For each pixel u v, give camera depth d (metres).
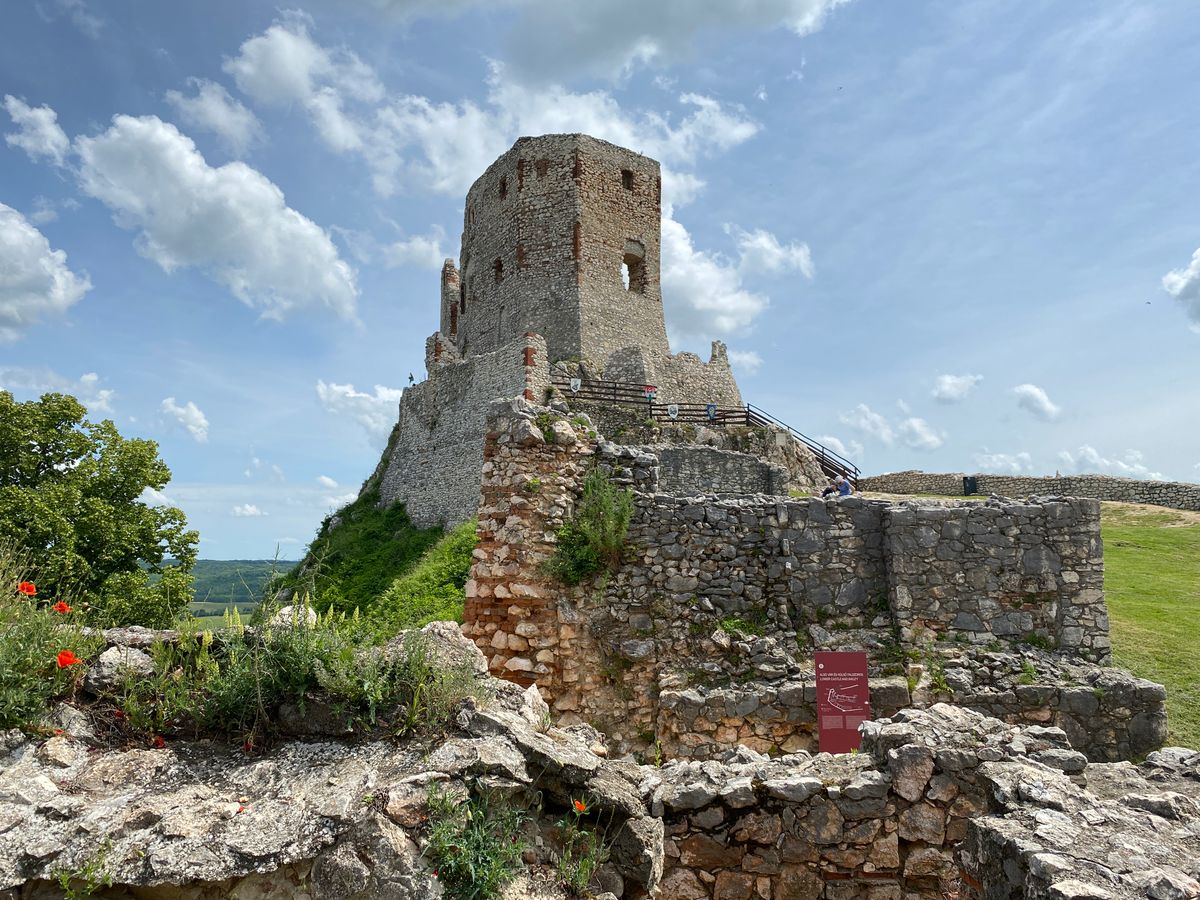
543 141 40.28
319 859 3.76
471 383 31.89
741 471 23.14
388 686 4.77
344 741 4.58
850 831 5.86
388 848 3.74
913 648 9.33
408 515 33.34
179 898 3.63
